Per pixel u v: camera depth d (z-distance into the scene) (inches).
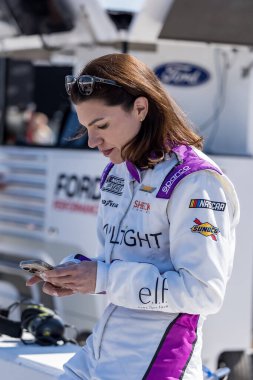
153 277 96.3
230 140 228.5
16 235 241.0
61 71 277.7
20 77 280.1
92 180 212.5
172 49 229.3
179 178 97.8
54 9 221.5
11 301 234.1
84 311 212.4
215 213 97.0
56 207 224.8
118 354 100.0
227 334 204.4
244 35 210.1
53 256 225.8
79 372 107.8
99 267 99.0
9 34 243.0
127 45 213.6
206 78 231.0
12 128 280.4
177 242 97.1
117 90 98.3
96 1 208.8
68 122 251.8
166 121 101.5
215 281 95.2
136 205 101.7
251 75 223.0
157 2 199.9
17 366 134.6
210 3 200.1
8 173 245.6
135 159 101.3
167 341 98.0
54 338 149.3
